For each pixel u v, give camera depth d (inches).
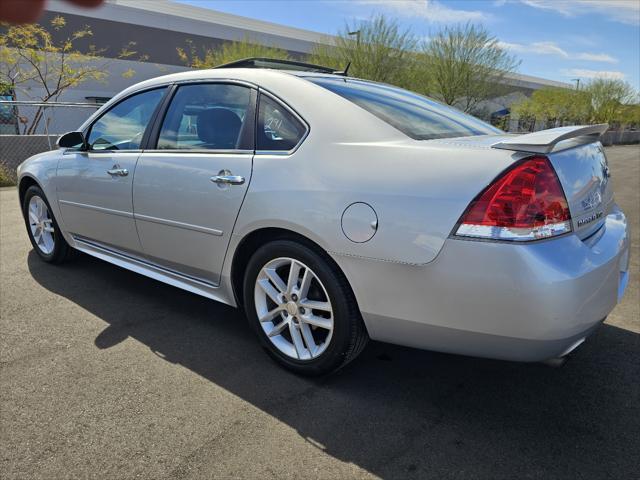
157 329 116.6
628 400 89.1
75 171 137.0
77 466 71.4
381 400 88.9
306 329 93.4
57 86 653.9
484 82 976.3
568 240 72.4
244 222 95.1
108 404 86.2
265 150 95.2
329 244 83.2
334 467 72.2
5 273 154.1
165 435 78.4
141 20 877.2
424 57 960.9
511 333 71.3
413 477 70.6
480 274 70.6
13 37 565.9
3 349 105.0
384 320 81.7
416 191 75.6
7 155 374.9
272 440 77.7
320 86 97.6
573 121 1637.6
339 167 84.2
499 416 84.5
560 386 93.7
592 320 74.3
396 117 93.5
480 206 70.7
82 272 155.7
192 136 110.3
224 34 1005.2
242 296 107.0
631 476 70.7
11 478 68.9
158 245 116.8
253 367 99.9
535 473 71.4
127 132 126.7
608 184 94.2
